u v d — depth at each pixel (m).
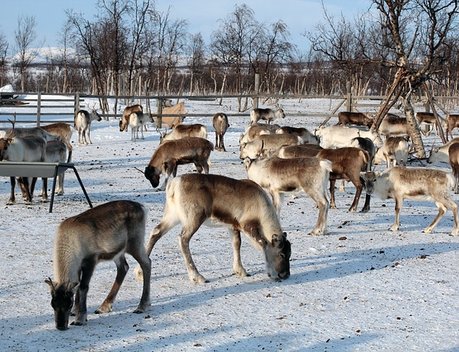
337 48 55.16
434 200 12.63
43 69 86.38
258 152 19.17
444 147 21.00
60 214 13.65
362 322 7.70
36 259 10.21
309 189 12.21
